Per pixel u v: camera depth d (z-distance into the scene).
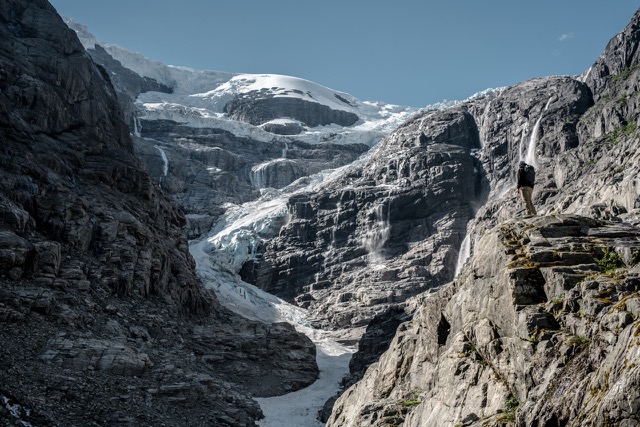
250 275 147.75
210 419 60.56
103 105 104.31
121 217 83.75
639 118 107.19
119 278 77.50
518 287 27.12
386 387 39.75
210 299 97.88
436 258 134.75
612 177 74.25
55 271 69.75
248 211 170.00
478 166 150.75
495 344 27.38
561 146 126.38
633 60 129.25
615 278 25.30
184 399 60.81
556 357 23.50
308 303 137.00
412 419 31.52
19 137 82.50
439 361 32.19
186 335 81.81
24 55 94.75
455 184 145.00
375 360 82.56
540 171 120.44
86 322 66.44
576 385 20.16
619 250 27.39
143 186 96.56
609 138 108.12
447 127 158.62
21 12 103.50
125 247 80.94
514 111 150.38
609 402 17.72
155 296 83.12
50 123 90.50
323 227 151.88
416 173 150.62
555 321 25.28
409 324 43.47
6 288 63.44
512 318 26.86
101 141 97.19
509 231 30.91
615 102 115.62
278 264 147.00
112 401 54.94
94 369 58.94
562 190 106.06
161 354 70.25
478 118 159.88
